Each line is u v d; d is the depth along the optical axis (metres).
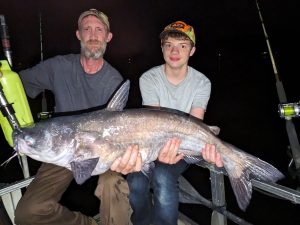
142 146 0.97
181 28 1.12
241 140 3.52
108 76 1.19
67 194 2.18
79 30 1.21
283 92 1.08
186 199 1.13
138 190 1.04
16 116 0.98
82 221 1.04
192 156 1.04
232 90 6.50
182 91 1.19
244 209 0.93
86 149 0.94
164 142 0.98
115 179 1.04
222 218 1.03
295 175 0.94
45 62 1.20
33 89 1.22
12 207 1.09
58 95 1.18
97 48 1.16
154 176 1.03
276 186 0.79
